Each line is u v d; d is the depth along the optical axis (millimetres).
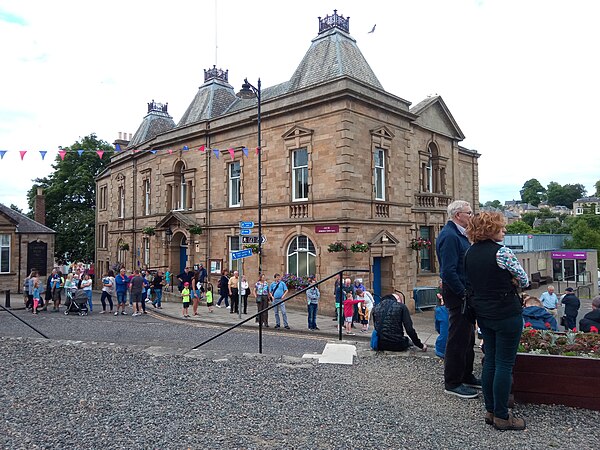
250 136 22453
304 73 22047
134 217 31672
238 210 22891
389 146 21156
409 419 4680
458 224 5527
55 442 4211
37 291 18547
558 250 42188
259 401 5266
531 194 149375
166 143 27531
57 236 45250
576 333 5855
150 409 5062
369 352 7910
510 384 4383
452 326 5469
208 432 4406
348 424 4555
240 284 16922
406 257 22172
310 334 13852
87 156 47062
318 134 19422
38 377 6492
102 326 14383
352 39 22391
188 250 25500
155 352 8094
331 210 18859
